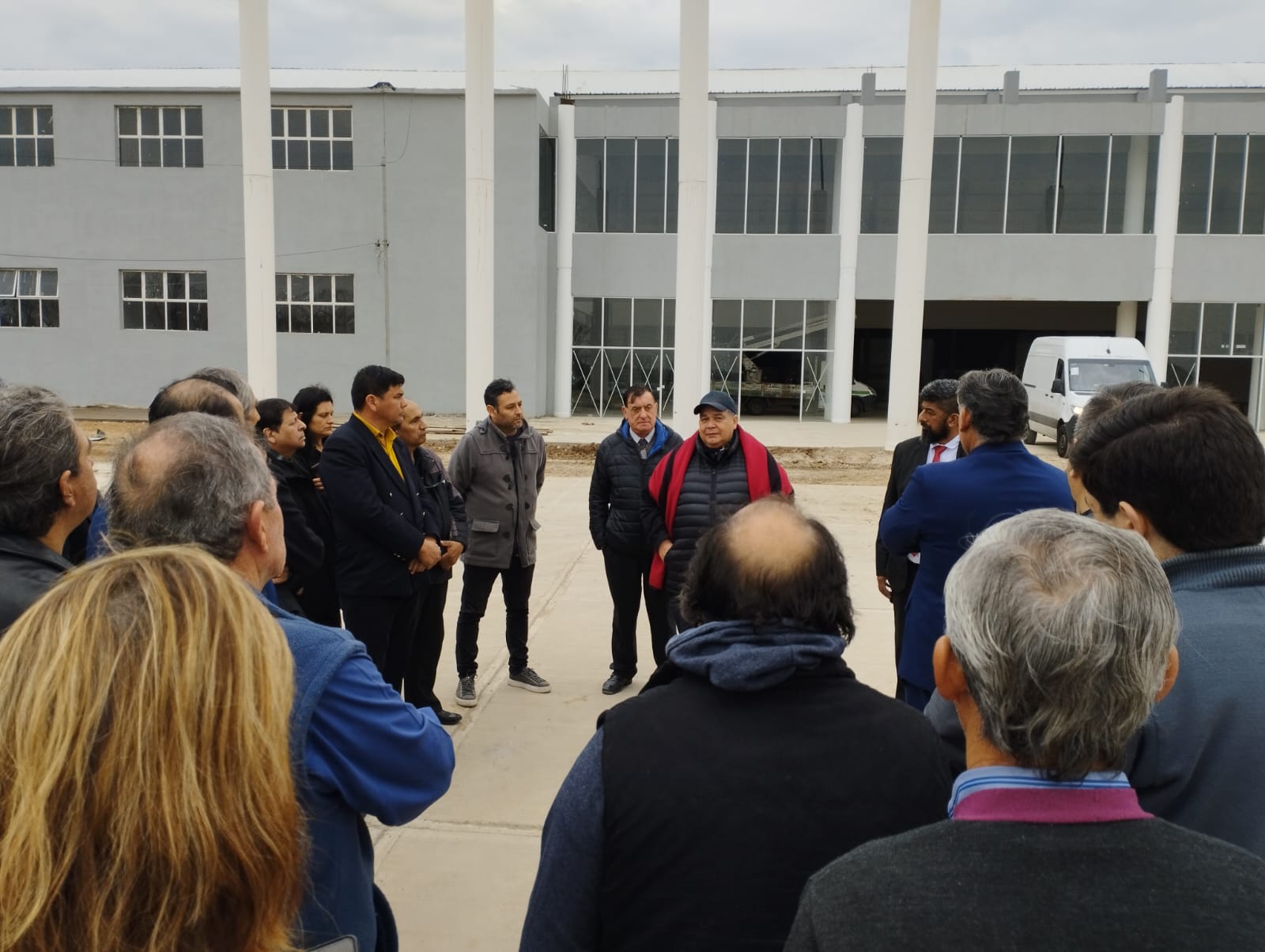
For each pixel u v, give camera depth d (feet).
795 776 4.80
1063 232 82.23
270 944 3.23
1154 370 62.28
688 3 42.27
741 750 4.87
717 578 5.30
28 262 81.61
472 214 48.39
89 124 79.97
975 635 3.66
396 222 81.05
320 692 4.99
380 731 5.20
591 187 85.15
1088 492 5.93
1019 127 80.89
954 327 106.42
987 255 82.48
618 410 87.10
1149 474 5.41
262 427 12.64
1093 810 3.38
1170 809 4.91
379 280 81.61
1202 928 3.04
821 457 59.31
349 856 5.20
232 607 3.40
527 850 11.34
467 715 15.53
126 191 80.69
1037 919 3.07
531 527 16.46
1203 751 4.78
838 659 5.31
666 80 111.65
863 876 3.29
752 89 115.85
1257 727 4.72
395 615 13.58
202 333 81.76
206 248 81.00
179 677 3.12
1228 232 81.25
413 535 12.85
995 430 9.66
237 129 79.82
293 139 80.69
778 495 5.93
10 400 6.48
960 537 9.51
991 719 3.57
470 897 10.33
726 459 14.88
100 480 40.65
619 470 16.28
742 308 85.71
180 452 5.57
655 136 83.71
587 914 5.01
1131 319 84.17
